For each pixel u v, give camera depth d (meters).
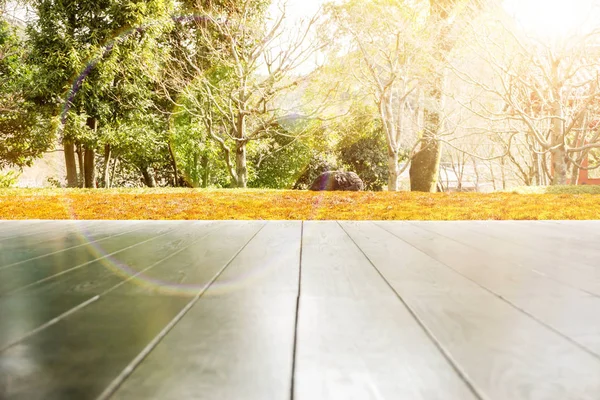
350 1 12.49
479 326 1.42
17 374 1.05
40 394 0.95
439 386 1.00
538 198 7.93
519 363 1.13
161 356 1.16
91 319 1.48
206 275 2.16
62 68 12.98
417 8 13.70
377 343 1.27
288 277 2.12
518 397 0.95
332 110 15.15
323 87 13.98
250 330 1.37
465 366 1.11
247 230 4.05
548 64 11.16
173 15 15.12
